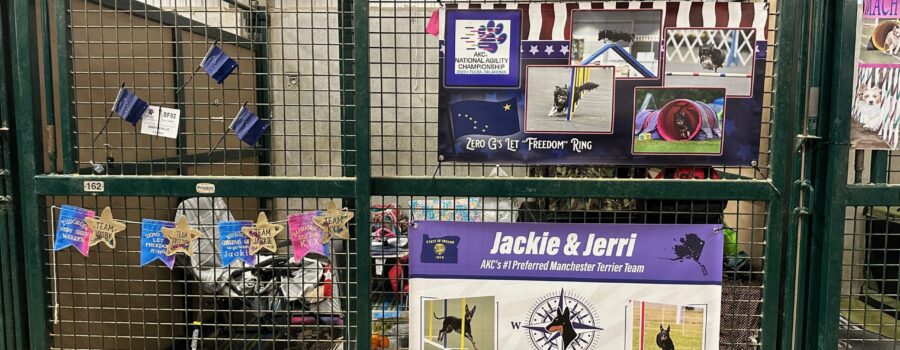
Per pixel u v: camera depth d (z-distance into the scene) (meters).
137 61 2.69
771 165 1.61
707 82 1.60
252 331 2.48
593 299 1.69
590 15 1.60
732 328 1.75
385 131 2.89
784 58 1.58
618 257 1.68
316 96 3.38
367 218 1.67
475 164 1.73
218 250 2.11
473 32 1.63
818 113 1.62
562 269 1.69
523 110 1.64
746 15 1.57
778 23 1.58
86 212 1.76
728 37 1.58
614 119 1.63
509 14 1.62
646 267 1.68
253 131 1.74
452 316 1.73
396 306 1.84
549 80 1.63
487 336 1.72
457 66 1.64
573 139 1.64
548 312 1.70
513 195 1.66
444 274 1.72
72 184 1.73
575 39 1.61
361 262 1.69
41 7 1.73
